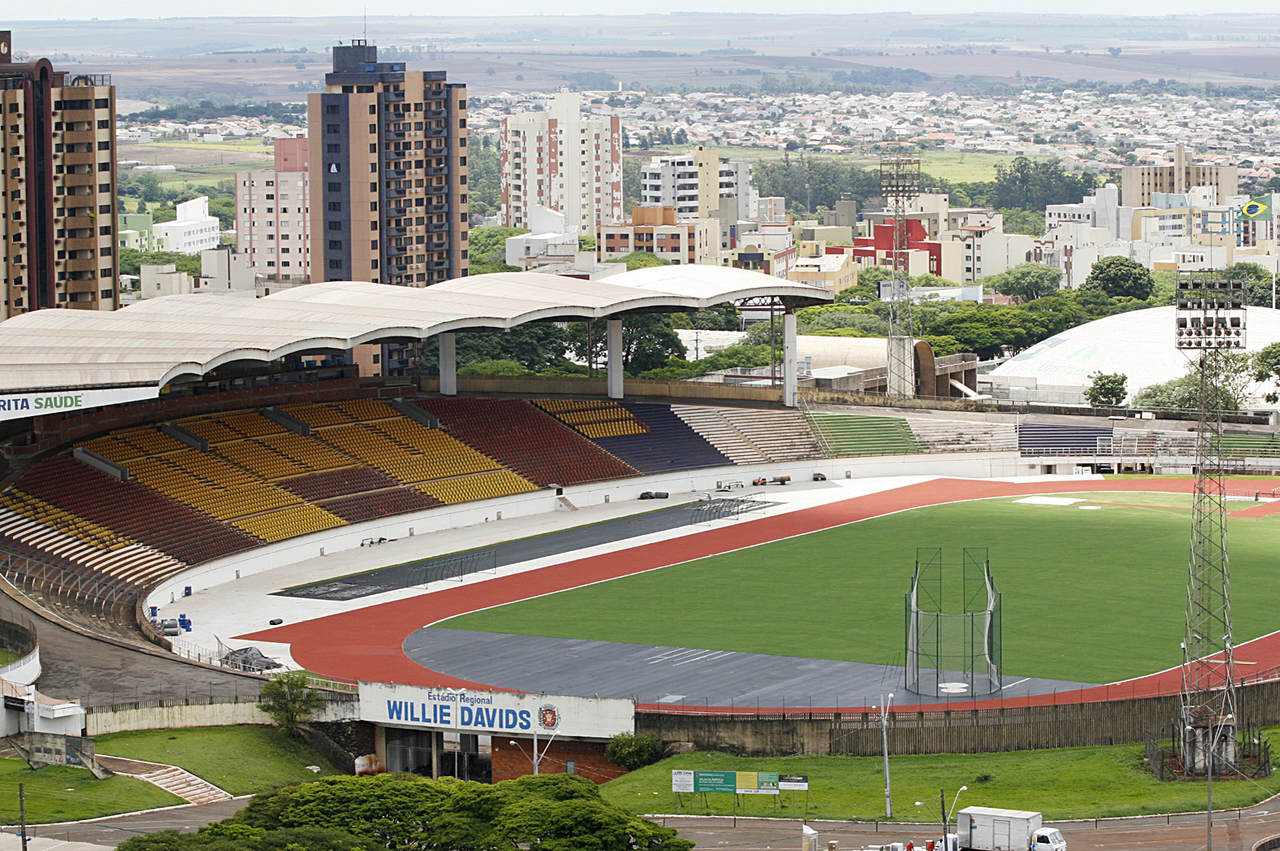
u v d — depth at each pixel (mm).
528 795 124688
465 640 189625
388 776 129500
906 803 139125
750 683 172000
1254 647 183125
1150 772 146750
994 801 139250
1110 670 174750
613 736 154375
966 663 172375
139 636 184625
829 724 153250
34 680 161375
